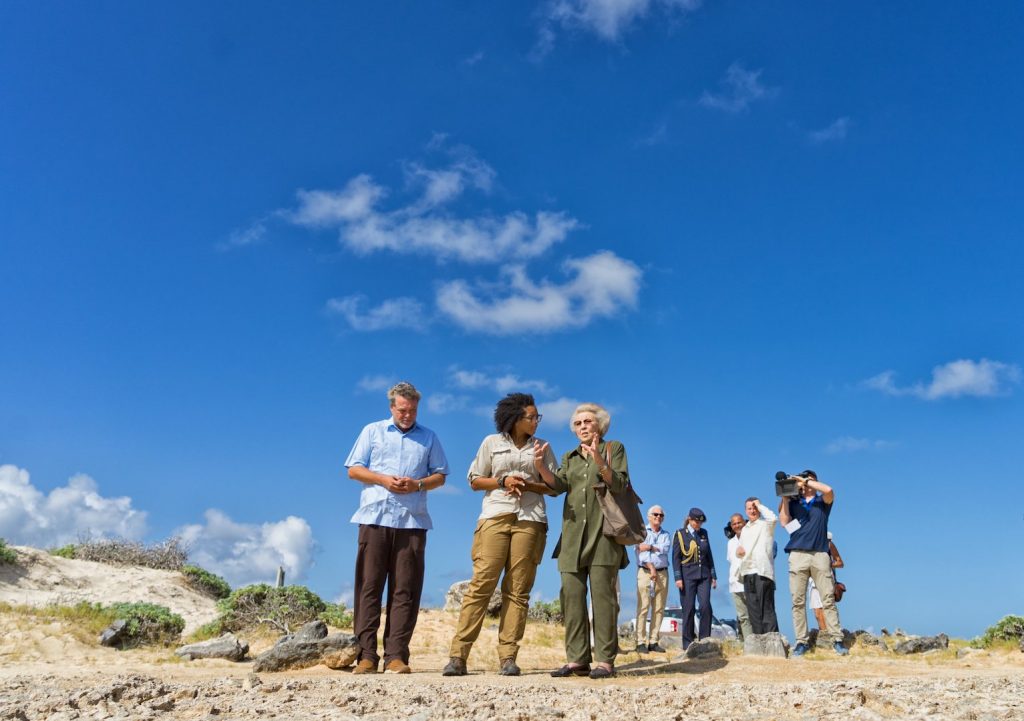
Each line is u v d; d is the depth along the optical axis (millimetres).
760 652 10438
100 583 22844
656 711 4887
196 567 25250
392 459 8523
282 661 8656
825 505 11188
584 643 7453
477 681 6797
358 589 8453
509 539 7816
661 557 13266
